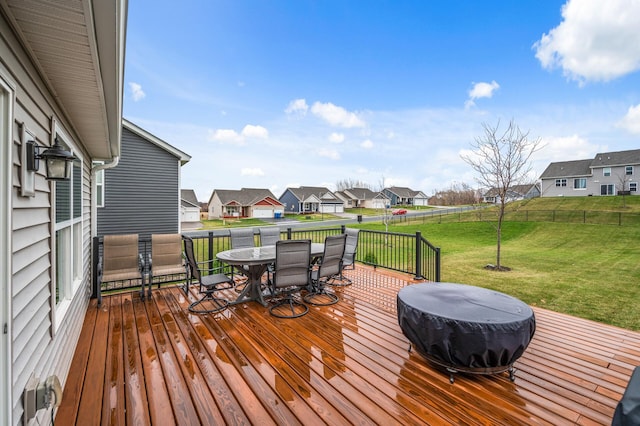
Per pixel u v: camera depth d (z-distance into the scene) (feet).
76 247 11.10
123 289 15.67
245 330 10.55
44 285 6.22
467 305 8.10
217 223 92.48
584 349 9.38
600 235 44.47
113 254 14.40
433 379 7.59
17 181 4.97
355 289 15.93
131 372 7.87
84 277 12.53
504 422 6.05
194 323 11.18
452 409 6.45
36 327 5.68
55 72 6.61
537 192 113.39
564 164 102.78
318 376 7.68
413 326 7.95
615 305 16.05
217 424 5.98
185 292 15.14
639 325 13.16
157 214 32.35
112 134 11.82
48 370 6.34
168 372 7.86
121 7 4.66
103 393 6.97
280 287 12.01
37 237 5.89
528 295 18.13
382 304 13.47
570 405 6.63
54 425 5.92
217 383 7.36
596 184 91.50
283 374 7.76
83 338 9.89
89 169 15.39
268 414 6.26
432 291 9.26
